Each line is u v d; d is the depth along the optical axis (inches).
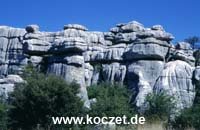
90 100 2154.3
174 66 2458.2
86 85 2561.5
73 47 2383.1
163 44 2539.4
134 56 2503.7
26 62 2576.3
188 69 2465.6
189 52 2647.6
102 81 2487.7
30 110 1605.6
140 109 2080.5
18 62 2719.0
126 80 2511.1
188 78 2432.3
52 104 1606.8
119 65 2581.2
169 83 2399.1
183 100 2365.9
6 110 1612.9
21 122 1611.7
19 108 1626.5
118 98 1860.2
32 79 1699.1
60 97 1627.7
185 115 1777.8
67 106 1615.4
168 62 2527.1
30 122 1599.4
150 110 1950.1
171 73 2426.2
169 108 1979.6
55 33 2704.2
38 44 2571.4
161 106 1961.1
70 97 1643.7
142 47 2490.2
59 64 2409.0
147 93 2212.1
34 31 2652.6
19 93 1659.7
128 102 2278.5
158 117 1745.8
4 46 2812.5
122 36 2736.2
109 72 2568.9
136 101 2263.8
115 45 2706.7
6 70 2736.2
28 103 1616.6
